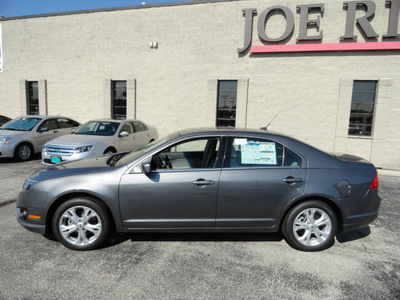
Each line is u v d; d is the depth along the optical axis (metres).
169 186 3.35
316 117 9.66
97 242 3.38
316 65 9.49
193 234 3.93
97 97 11.85
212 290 2.69
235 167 3.44
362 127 9.47
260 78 10.02
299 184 3.39
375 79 9.05
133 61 11.25
